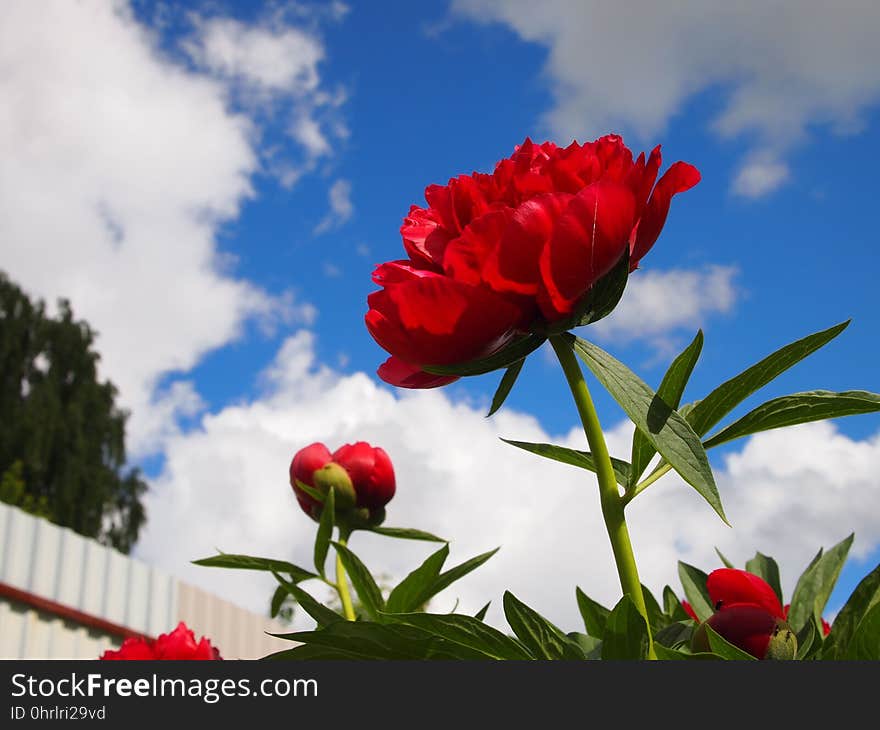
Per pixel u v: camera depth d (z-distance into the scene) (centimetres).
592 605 94
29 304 2623
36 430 2334
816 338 74
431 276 72
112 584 855
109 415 2609
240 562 125
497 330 74
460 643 71
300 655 74
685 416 77
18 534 779
